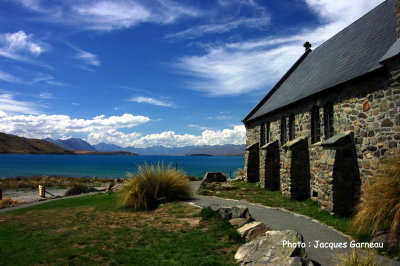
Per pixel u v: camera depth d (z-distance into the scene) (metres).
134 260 6.49
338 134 11.19
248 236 7.65
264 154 17.86
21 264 6.50
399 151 8.05
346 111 11.19
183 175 15.51
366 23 14.34
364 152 10.12
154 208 12.80
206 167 84.31
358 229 7.50
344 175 10.56
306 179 14.35
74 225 10.30
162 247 7.32
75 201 17.45
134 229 9.29
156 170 14.60
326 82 12.93
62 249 7.50
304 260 5.50
